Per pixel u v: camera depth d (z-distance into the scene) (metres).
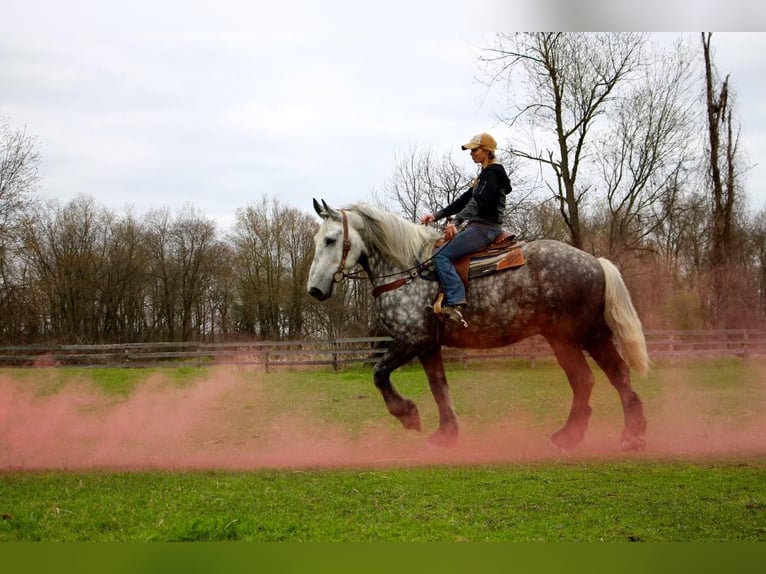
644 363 6.80
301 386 15.98
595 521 4.65
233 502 5.23
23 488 5.78
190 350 30.72
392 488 5.59
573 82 21.25
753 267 29.36
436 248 7.18
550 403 11.52
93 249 42.44
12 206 30.41
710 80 25.50
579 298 6.80
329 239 7.24
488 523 4.65
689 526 4.53
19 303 37.38
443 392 7.35
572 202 22.02
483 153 7.28
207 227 47.50
